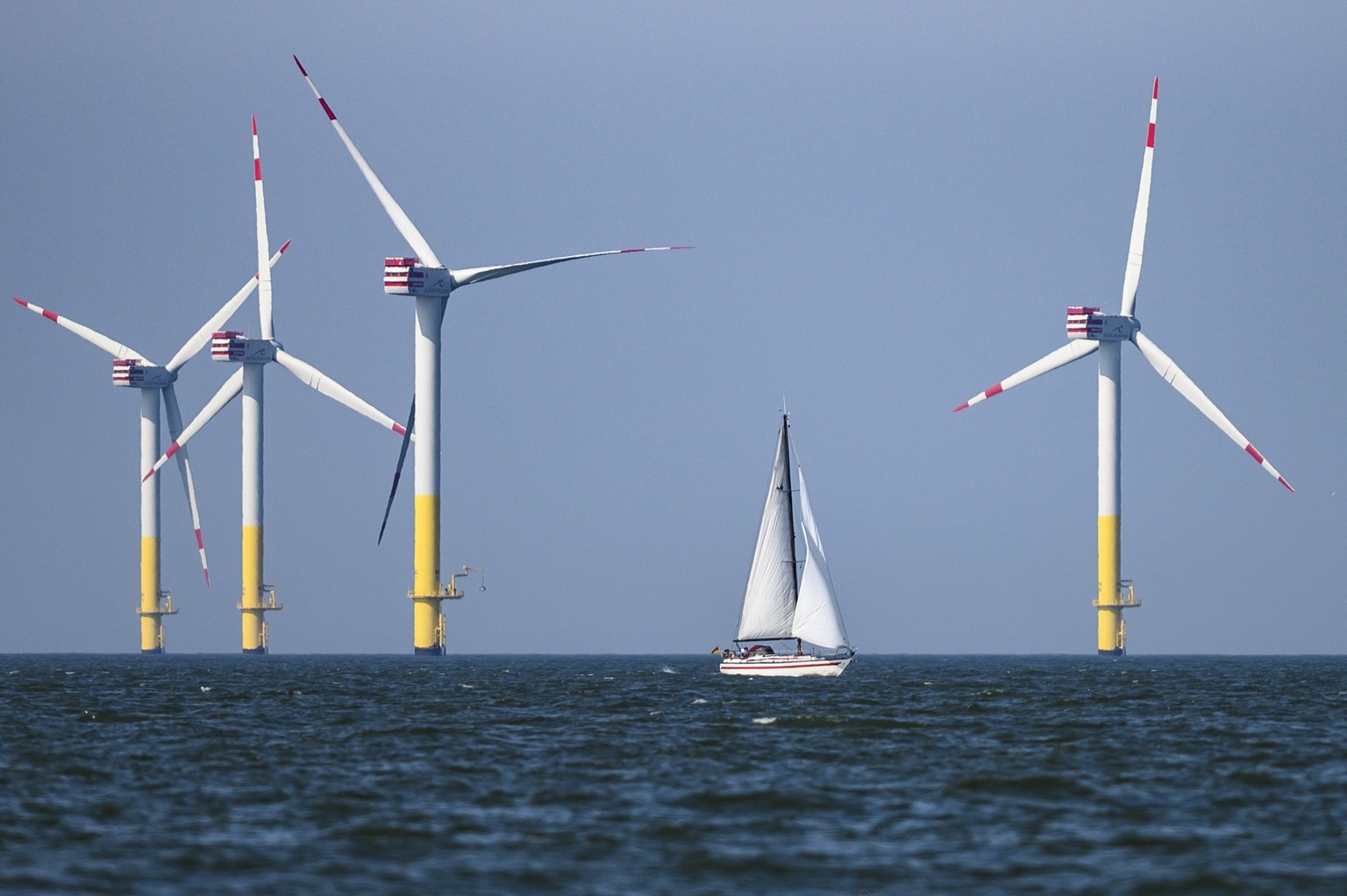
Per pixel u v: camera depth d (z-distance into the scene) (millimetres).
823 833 188500
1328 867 169375
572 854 175625
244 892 157750
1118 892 159375
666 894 157875
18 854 174625
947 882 163250
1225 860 173125
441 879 163375
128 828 190625
